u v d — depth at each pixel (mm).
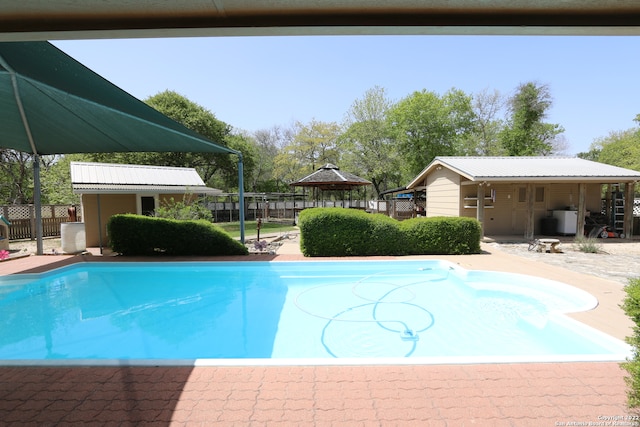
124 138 9328
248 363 3521
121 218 10367
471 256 10164
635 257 9969
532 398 2875
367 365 3484
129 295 7512
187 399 2881
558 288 6840
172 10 1833
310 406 2770
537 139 29984
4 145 10289
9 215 15234
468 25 1911
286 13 1888
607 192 15031
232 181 36125
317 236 10273
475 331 5379
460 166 14438
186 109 29516
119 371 3375
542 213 14875
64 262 9523
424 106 31141
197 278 8812
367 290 7688
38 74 4773
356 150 31891
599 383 3117
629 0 1723
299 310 6473
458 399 2865
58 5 1765
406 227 10508
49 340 5219
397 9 1841
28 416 2650
